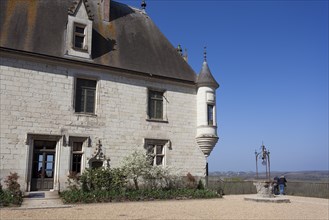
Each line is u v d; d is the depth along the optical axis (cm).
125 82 1853
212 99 2091
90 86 1750
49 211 1143
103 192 1475
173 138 1969
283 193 2422
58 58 1630
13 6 1705
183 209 1292
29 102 1547
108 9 2072
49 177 1573
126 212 1162
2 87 1494
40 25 1720
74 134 1639
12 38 1574
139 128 1852
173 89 2031
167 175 1800
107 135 1739
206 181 2028
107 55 1856
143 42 2122
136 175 1695
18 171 1475
